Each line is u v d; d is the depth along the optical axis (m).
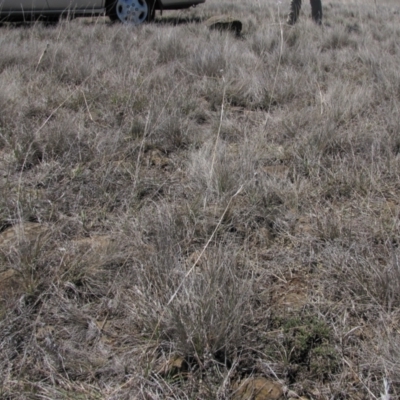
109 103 4.71
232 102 5.11
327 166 3.65
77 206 3.12
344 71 6.09
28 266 2.49
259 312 2.34
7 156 3.60
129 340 2.20
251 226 2.98
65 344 2.17
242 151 3.63
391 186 3.40
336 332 2.23
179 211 2.98
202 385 1.98
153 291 2.37
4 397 1.92
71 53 6.25
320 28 9.15
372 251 2.68
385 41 8.29
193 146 3.89
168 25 9.46
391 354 2.07
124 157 3.70
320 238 2.87
